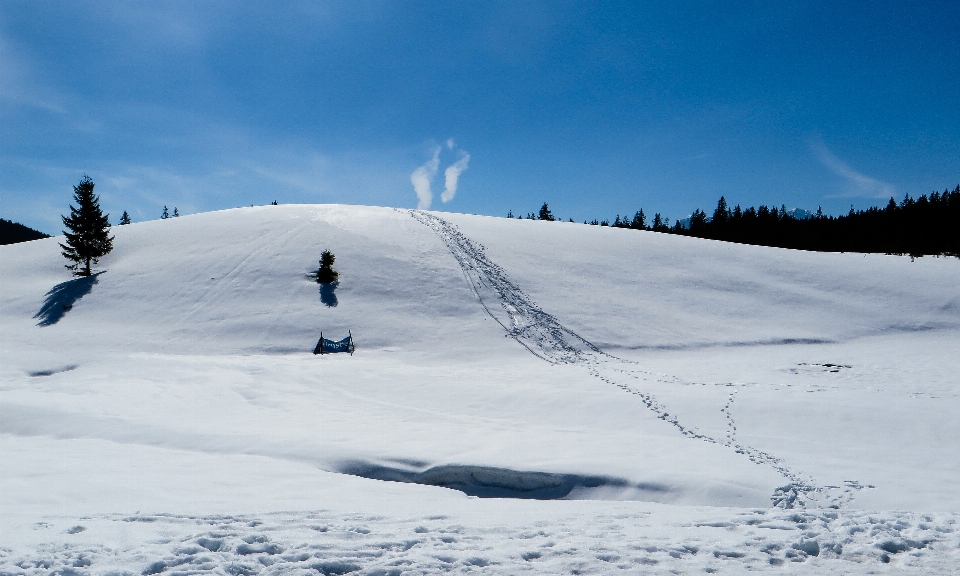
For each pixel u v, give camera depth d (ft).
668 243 165.48
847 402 51.49
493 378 68.18
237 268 125.90
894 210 255.50
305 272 123.95
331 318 105.81
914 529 19.60
